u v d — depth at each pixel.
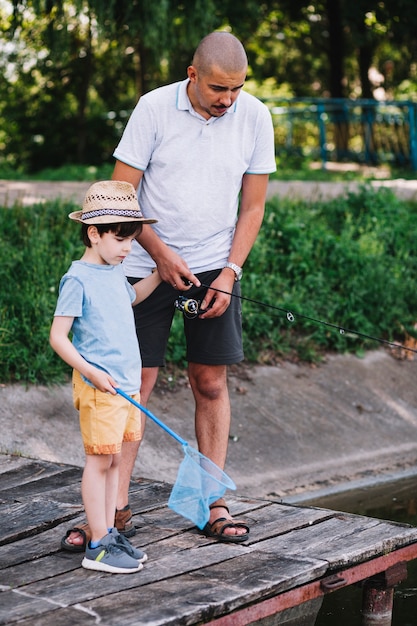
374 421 8.40
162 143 4.38
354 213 11.91
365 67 23.73
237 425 7.66
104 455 3.95
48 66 23.00
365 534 4.48
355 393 8.70
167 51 14.81
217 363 4.49
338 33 22.70
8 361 7.36
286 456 7.48
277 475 7.19
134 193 4.01
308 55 26.86
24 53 23.22
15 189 13.40
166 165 4.39
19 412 7.00
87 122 23.42
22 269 8.67
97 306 3.93
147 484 5.30
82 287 3.91
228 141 4.42
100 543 3.99
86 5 13.64
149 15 13.87
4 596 3.71
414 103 19.44
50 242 9.48
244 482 6.96
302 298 9.78
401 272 10.73
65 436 6.95
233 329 4.54
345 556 4.16
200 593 3.73
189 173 4.40
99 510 3.98
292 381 8.58
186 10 14.87
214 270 4.52
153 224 4.48
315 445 7.76
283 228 10.69
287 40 26.34
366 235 10.99
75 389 4.00
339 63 22.84
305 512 4.81
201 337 4.50
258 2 21.47
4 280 8.46
